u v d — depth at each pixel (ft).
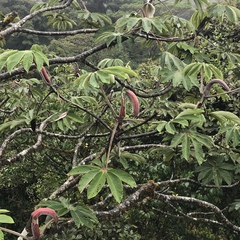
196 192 17.83
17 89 12.25
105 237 15.34
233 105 17.24
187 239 18.93
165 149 7.61
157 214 18.71
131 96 5.73
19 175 20.98
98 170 4.67
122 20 6.85
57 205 5.33
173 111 9.05
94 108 10.47
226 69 16.26
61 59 7.54
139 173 18.54
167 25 8.16
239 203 9.84
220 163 7.11
